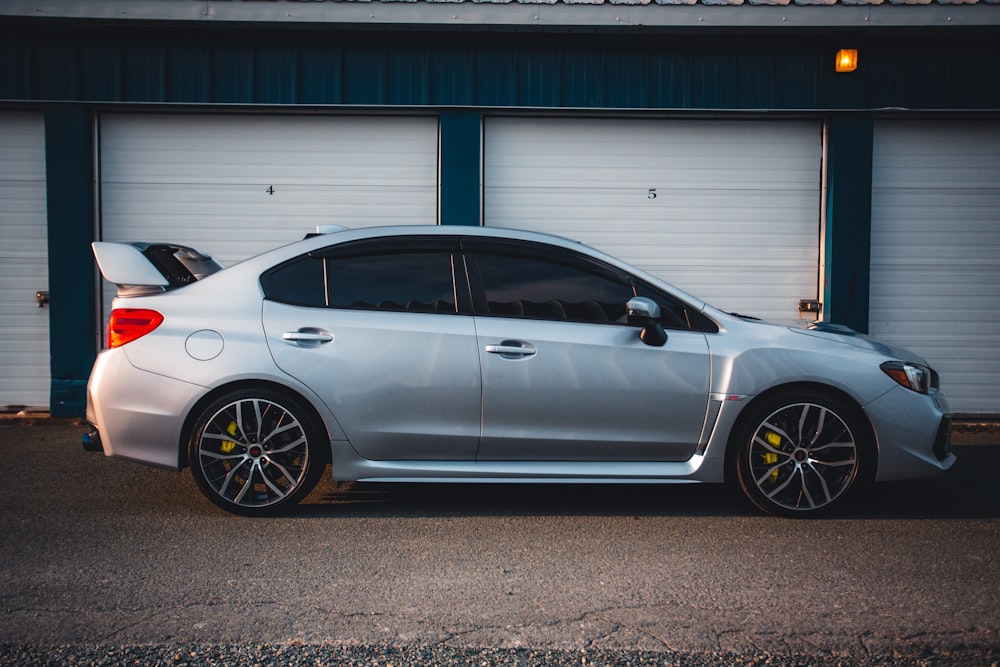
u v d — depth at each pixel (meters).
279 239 8.90
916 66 8.68
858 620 3.75
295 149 8.86
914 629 3.66
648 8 8.30
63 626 3.64
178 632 3.59
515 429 5.26
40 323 8.77
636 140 8.93
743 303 8.98
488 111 8.80
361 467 5.25
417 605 3.90
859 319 8.81
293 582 4.18
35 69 8.51
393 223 8.94
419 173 8.89
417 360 5.22
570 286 5.39
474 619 3.74
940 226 8.92
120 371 5.18
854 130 8.78
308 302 5.30
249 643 3.49
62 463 6.71
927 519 5.36
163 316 5.24
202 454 5.18
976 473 6.66
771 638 3.57
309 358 5.18
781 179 8.95
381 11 8.28
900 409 5.28
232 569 4.36
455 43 8.63
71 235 8.61
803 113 8.84
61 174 8.59
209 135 8.82
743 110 8.72
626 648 3.47
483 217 8.93
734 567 4.44
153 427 5.16
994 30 8.42
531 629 3.64
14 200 8.74
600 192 8.95
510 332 5.26
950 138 8.90
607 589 4.11
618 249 8.97
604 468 5.32
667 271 8.98
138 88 8.57
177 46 8.56
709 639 3.55
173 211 8.84
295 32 8.59
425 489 6.07
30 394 8.79
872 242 8.95
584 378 5.25
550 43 8.66
